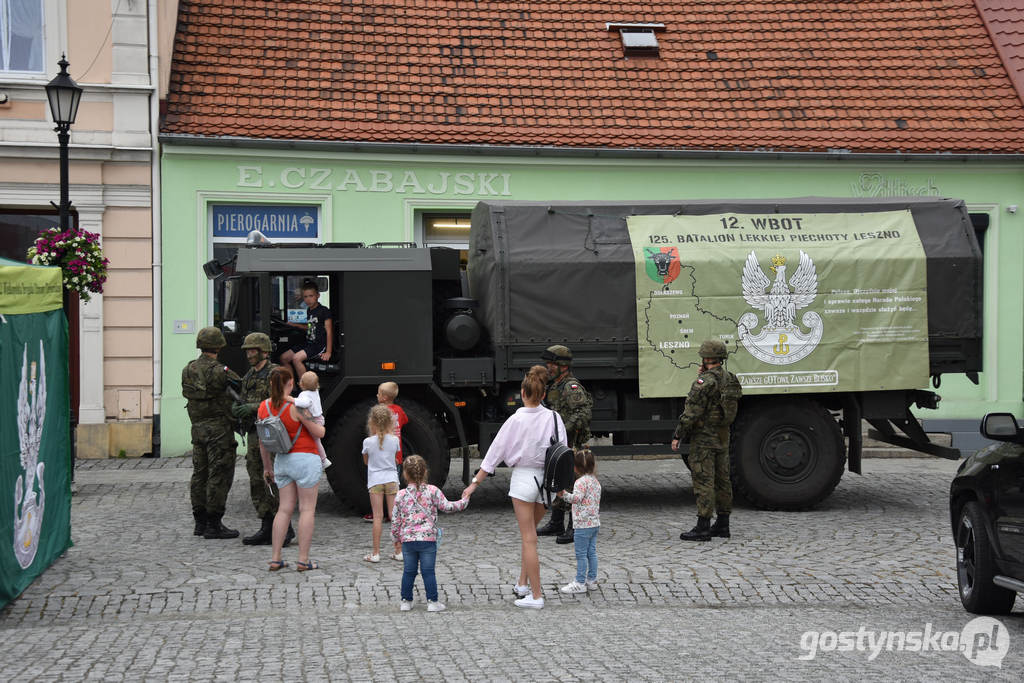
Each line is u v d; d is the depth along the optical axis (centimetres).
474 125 1655
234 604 795
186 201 1566
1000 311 1728
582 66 1769
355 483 1128
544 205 1192
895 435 1260
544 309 1159
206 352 1025
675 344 1171
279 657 636
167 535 1041
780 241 1202
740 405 1194
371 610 780
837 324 1194
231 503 1219
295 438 896
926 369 1202
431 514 775
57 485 941
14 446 798
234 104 1603
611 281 1167
